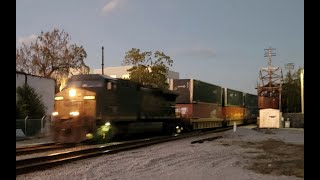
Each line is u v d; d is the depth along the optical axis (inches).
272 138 1132.5
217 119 1619.1
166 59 2353.6
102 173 465.7
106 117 816.3
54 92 1407.5
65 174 453.7
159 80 2278.5
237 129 1652.3
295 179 449.1
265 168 534.6
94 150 666.8
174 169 508.4
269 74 2456.9
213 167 534.9
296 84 2513.5
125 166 525.0
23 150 643.5
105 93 816.9
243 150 781.9
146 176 450.3
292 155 698.2
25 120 1056.2
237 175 467.2
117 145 752.3
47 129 1112.2
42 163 499.8
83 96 799.1
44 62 2005.4
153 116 1075.3
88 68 2116.1
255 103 2404.0
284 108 2509.8
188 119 1323.8
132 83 954.1
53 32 2030.0
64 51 2042.3
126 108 911.0
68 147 746.2
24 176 438.6
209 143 928.3
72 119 788.0
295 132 1466.5
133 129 957.8
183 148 789.9
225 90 1754.4
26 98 1249.4
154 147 802.8
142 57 2330.2
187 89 1342.3
